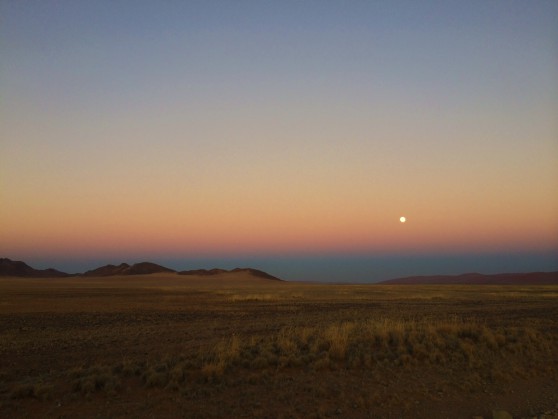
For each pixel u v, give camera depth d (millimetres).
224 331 23922
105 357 16719
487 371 14156
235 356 13828
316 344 15430
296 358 13828
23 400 10742
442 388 12633
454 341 16734
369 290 81312
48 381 12125
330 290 82438
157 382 11758
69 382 11922
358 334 17734
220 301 51219
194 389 11586
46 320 31266
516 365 14898
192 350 17047
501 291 74188
